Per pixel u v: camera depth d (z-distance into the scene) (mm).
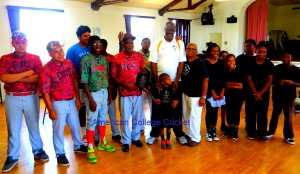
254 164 2857
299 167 2785
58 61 2625
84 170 2713
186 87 3305
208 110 3523
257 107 3521
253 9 9758
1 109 5320
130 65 3043
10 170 2693
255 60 3473
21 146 3338
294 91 3416
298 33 11984
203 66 3197
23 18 6348
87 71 2812
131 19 8445
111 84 3264
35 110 2812
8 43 6176
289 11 12133
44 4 6531
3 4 5973
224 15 9859
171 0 8672
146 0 8195
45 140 3578
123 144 3240
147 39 3846
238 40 9609
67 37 7078
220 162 2904
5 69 2525
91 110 2877
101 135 3178
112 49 8109
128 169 2738
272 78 3428
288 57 3352
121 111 3186
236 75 3523
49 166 2801
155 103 3287
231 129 3682
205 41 10711
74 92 2869
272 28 12414
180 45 3283
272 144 3432
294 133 3855
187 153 3145
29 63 2623
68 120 2912
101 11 7648
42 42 6746
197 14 10484
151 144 3410
